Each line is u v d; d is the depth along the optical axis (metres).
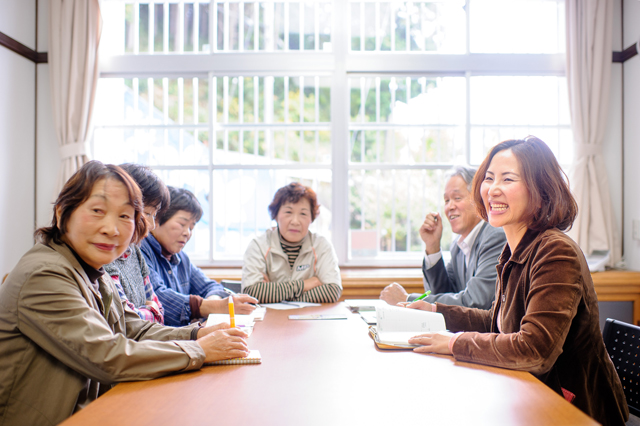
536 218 1.25
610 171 3.29
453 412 0.84
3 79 2.93
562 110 3.41
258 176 3.37
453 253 2.35
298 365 1.15
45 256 1.04
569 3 3.16
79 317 0.98
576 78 3.14
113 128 3.37
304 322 1.72
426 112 3.38
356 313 1.93
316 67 3.29
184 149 3.40
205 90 3.38
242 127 3.38
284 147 3.40
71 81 3.10
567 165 3.41
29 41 3.17
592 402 1.17
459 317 1.56
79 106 3.14
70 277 1.03
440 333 1.29
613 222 3.19
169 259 2.18
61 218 1.07
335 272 2.38
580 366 1.18
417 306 1.62
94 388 1.12
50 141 3.25
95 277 1.16
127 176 1.11
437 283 2.31
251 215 3.38
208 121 3.34
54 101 3.15
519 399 0.91
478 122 3.38
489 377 1.04
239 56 3.29
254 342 1.40
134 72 3.32
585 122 3.15
